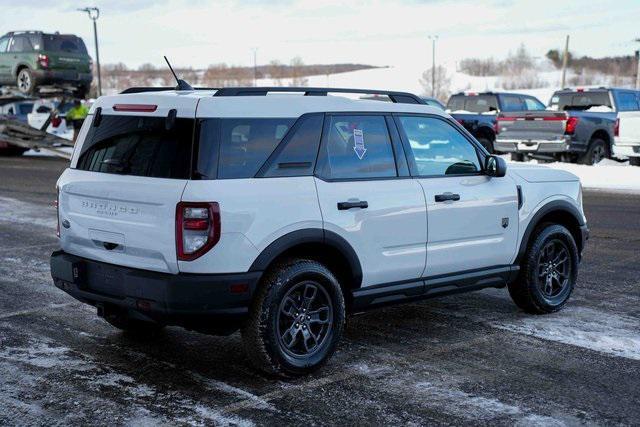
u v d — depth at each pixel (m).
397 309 7.22
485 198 6.39
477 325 6.68
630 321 6.77
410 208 5.87
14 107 26.22
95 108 5.68
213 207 4.89
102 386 5.20
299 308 5.35
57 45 23.23
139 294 5.09
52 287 7.98
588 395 5.06
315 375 5.43
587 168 18.48
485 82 103.12
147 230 5.09
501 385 5.23
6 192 15.26
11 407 4.83
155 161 5.16
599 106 20.70
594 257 9.41
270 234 5.11
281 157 5.27
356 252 5.58
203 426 4.55
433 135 6.23
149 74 96.62
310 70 135.62
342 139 5.63
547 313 7.01
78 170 5.69
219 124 5.05
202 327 5.12
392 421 4.64
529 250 6.84
